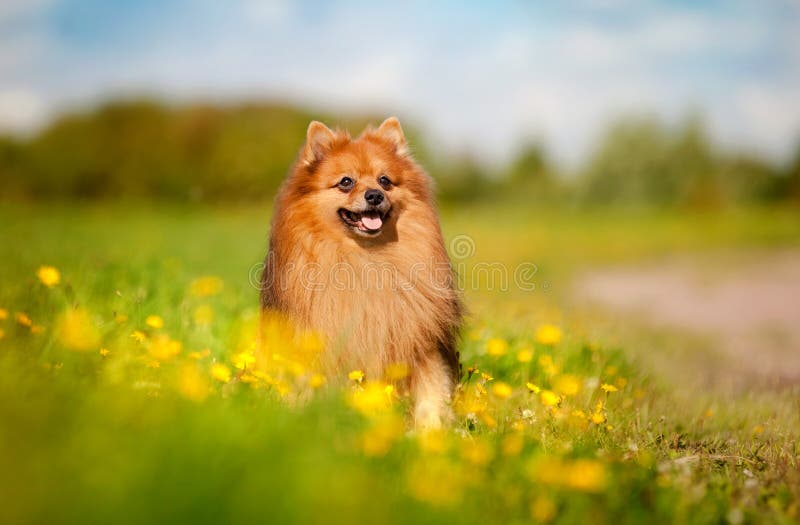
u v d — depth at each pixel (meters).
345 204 5.56
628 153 61.09
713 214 52.94
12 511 2.62
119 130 43.75
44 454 2.93
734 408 6.62
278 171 42.44
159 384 4.43
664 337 12.03
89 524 2.66
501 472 3.70
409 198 5.85
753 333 13.75
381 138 6.21
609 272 24.33
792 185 60.12
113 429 3.26
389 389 4.76
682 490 3.81
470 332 7.24
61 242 14.98
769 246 33.50
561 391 5.56
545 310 9.86
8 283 6.91
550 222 42.91
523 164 65.94
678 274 24.05
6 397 3.34
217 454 3.18
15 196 41.00
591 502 3.48
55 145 42.91
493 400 5.39
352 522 2.83
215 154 42.44
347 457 3.51
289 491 2.94
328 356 5.43
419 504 3.13
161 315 6.39
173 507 2.77
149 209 37.56
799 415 6.34
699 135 60.69
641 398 6.61
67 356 4.22
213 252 16.28
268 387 4.70
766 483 4.25
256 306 8.12
